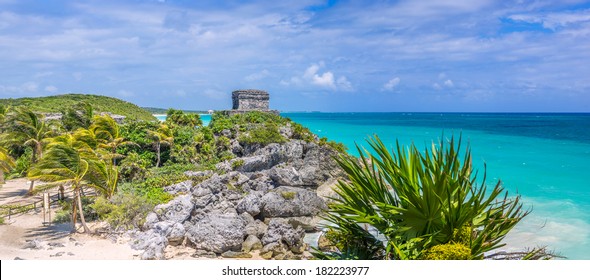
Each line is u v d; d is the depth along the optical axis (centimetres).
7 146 4950
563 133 13800
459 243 1184
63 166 2938
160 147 5722
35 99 10294
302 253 2925
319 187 5041
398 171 1281
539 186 5003
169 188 4019
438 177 1198
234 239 2889
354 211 1319
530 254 1312
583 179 5456
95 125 5034
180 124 6912
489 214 1282
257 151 5934
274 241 2928
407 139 11188
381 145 1329
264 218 3600
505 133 13875
